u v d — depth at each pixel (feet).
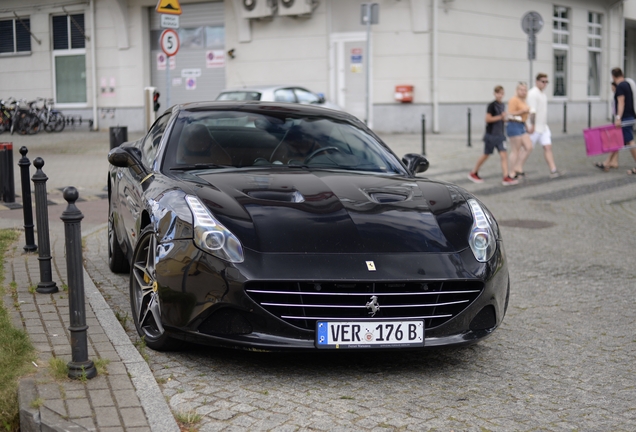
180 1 81.20
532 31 56.39
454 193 15.80
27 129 78.18
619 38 100.89
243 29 78.13
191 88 82.69
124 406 11.26
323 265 12.78
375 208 14.39
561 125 85.66
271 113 18.57
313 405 12.02
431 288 13.20
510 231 30.37
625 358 15.07
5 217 30.09
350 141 18.15
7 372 12.31
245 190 14.64
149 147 18.39
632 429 11.47
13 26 91.56
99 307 16.57
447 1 72.64
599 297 20.27
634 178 44.62
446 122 73.77
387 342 12.92
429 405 12.21
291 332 12.74
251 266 12.70
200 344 14.16
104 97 86.58
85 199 36.37
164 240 13.61
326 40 74.84
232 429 10.95
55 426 10.46
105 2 84.74
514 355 15.15
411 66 72.43
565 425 11.57
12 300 17.12
